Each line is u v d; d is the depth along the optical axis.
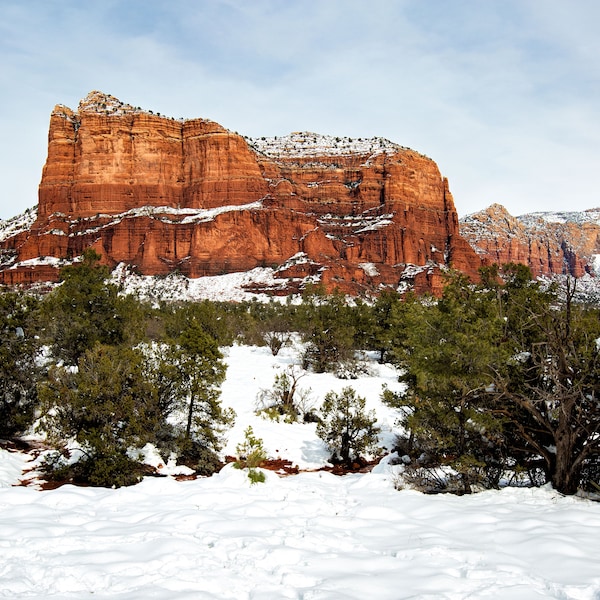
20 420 15.62
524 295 13.00
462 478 11.07
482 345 10.85
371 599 5.26
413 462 13.71
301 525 8.16
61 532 7.64
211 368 15.75
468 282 13.12
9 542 7.00
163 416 15.47
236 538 7.17
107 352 14.94
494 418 10.95
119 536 7.30
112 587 5.56
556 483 10.39
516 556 6.62
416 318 12.83
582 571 5.96
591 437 10.11
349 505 9.82
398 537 7.60
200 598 5.22
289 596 5.37
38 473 13.53
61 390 13.47
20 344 16.33
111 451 12.62
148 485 11.10
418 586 5.61
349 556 6.63
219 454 16.34
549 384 11.45
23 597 5.27
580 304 12.19
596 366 10.51
